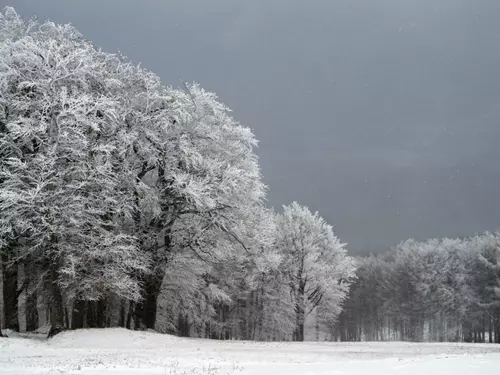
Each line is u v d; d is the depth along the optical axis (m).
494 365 13.97
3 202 26.83
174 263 34.41
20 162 26.94
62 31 33.25
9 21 32.62
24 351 22.55
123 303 40.34
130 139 31.14
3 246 28.11
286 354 22.94
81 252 28.33
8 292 30.55
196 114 35.84
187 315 47.25
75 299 31.33
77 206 27.30
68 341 26.53
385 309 80.06
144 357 19.61
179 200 33.44
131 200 31.25
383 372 13.65
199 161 32.94
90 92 31.89
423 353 24.70
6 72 29.31
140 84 34.84
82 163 28.42
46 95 28.81
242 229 35.44
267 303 54.19
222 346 27.50
